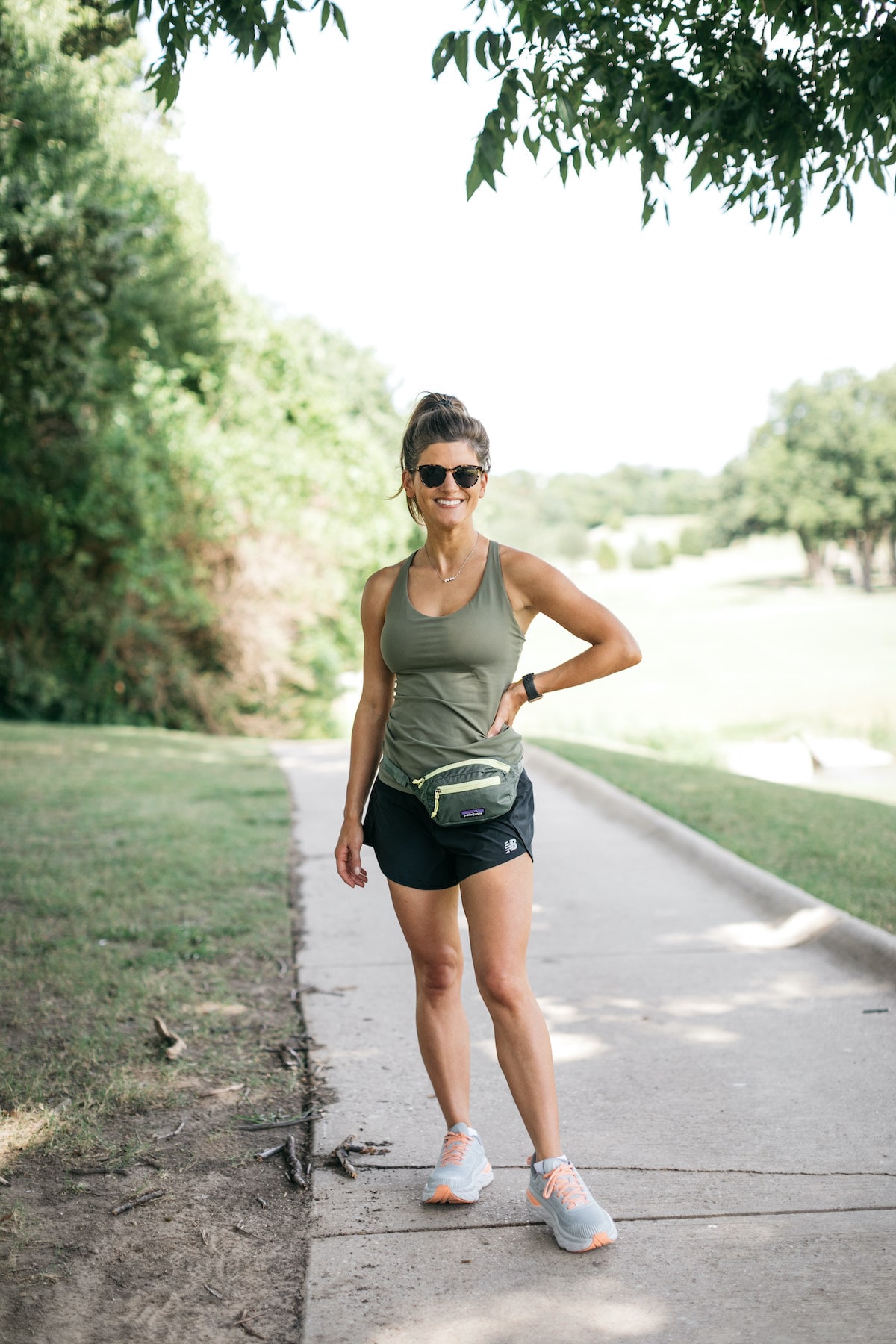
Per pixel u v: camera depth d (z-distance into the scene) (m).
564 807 8.95
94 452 17.55
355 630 30.47
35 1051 3.79
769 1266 2.52
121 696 22.02
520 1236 2.69
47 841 7.39
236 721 23.53
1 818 8.17
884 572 86.56
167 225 18.39
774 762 15.41
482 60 3.49
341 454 31.19
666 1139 3.19
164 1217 2.79
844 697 30.08
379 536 30.83
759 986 4.50
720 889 6.09
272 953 5.04
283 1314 2.40
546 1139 2.68
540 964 4.90
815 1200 2.81
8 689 20.47
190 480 21.52
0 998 4.31
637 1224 2.72
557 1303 2.40
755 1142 3.15
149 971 4.70
